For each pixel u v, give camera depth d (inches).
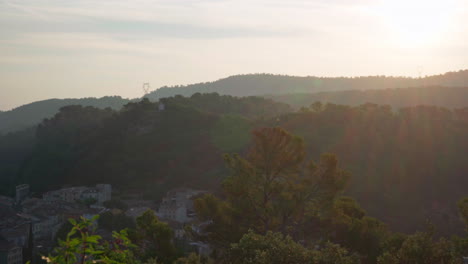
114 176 6077.8
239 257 1132.5
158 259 1286.9
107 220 3654.0
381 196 4539.9
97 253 460.1
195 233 1517.0
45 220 4407.0
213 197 1478.8
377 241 1450.5
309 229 1471.5
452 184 4822.8
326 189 1449.3
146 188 5664.4
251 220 1470.2
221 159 5974.4
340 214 1443.2
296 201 1438.2
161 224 1370.6
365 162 5054.1
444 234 3976.4
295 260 1071.0
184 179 5669.3
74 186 6033.5
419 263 1148.5
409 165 4990.2
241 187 1433.3
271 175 1531.7
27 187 6230.3
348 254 1443.2
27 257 3622.0
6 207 4832.7
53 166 6604.3
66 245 449.1
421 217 4303.6
